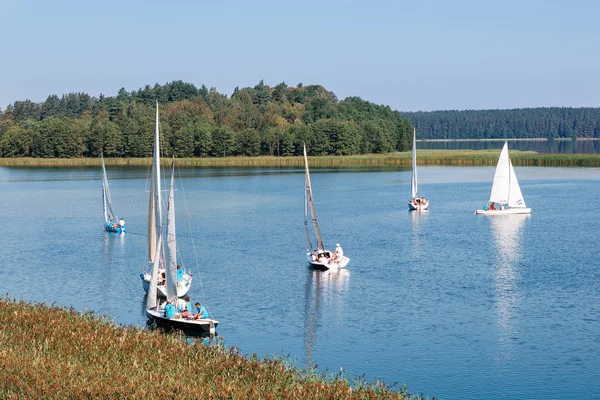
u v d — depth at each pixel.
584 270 76.75
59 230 109.69
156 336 44.28
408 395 41.44
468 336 53.50
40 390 32.97
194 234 105.00
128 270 78.19
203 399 32.69
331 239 99.81
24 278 74.00
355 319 58.19
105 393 32.69
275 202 149.38
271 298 65.38
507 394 42.28
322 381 37.16
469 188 181.62
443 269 77.94
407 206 142.12
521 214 127.69
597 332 54.19
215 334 54.19
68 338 42.34
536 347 50.81
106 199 110.19
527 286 69.44
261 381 36.16
